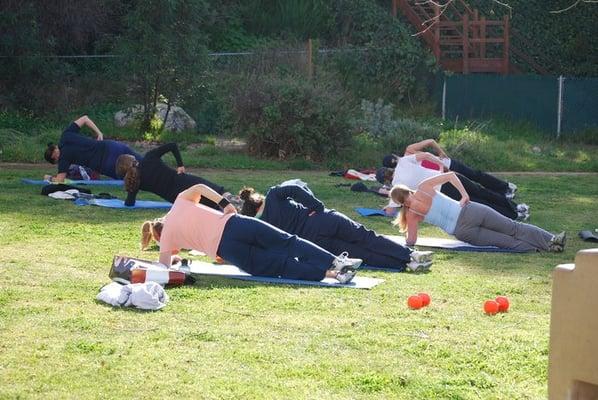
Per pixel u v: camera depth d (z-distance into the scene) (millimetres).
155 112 31844
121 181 22375
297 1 41312
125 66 31125
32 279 12305
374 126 30156
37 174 23062
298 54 34344
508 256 15102
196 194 12688
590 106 36938
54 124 31859
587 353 6562
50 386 8242
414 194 15547
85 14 34938
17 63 32188
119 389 8188
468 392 8234
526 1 41906
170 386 8273
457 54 40688
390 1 42312
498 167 28719
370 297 11766
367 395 8133
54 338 9625
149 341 9578
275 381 8438
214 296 11578
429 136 30094
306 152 27734
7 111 32031
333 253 13688
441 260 14641
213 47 39750
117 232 16016
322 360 9047
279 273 12656
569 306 6637
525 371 8812
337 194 21609
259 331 10016
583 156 31656
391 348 9461
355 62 37719
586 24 41656
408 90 38469
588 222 19000
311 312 10898
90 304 11039
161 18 31016
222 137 31406
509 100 37344
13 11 32125
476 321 10672
